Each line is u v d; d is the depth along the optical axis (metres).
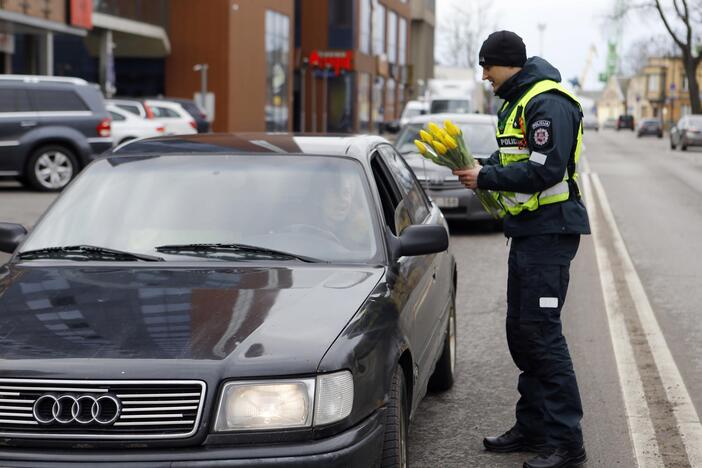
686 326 10.49
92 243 5.93
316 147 6.59
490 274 14.04
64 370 4.34
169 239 5.89
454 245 17.14
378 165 6.82
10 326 4.76
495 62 6.13
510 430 6.68
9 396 4.36
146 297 5.08
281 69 65.56
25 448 4.30
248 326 4.70
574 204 6.16
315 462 4.34
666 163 45.75
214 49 56.78
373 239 5.90
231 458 4.28
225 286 5.25
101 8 48.34
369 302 5.14
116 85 57.25
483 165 6.36
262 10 61.34
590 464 6.31
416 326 5.90
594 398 7.80
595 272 14.11
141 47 55.75
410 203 7.23
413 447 6.68
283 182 6.23
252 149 6.58
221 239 5.88
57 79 24.88
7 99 24.28
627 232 18.80
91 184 6.41
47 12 37.88
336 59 76.38
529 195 6.07
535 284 6.16
